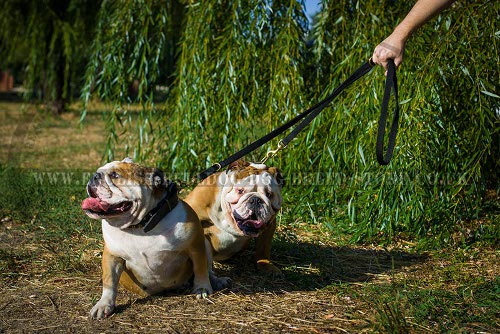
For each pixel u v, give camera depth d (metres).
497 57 5.06
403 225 5.27
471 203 5.21
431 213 5.12
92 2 13.96
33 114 17.38
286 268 4.32
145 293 3.65
